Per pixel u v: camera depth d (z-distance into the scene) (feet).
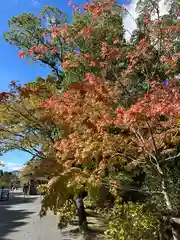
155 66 19.52
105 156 20.68
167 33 19.21
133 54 19.24
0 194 86.07
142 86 19.66
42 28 49.52
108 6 19.24
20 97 27.91
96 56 20.74
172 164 23.84
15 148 35.88
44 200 26.30
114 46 19.72
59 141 22.00
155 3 19.25
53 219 45.70
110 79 20.07
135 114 14.33
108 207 31.71
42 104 20.86
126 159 21.86
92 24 20.15
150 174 22.91
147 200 24.06
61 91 28.12
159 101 14.92
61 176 23.38
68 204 37.91
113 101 18.39
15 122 31.96
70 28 20.85
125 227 22.31
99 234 33.17
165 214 19.75
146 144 19.19
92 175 20.79
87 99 18.37
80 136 19.67
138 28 20.07
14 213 53.31
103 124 18.03
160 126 18.78
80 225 35.70
